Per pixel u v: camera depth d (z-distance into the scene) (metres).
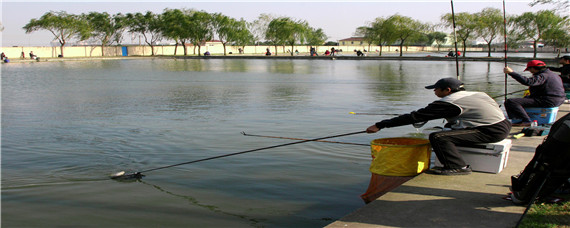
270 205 5.20
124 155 7.64
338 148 7.94
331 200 5.36
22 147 8.25
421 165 5.25
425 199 4.41
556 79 8.39
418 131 9.54
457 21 57.12
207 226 4.59
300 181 6.09
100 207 5.14
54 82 23.92
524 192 4.05
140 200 5.37
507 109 8.62
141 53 84.69
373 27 66.88
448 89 5.07
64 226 4.62
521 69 34.06
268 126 10.34
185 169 6.70
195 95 17.17
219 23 78.88
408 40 66.38
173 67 40.44
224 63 49.12
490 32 56.84
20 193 5.64
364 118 11.47
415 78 25.64
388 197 4.49
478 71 31.72
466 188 4.69
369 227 3.79
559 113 9.98
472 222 3.83
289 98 16.00
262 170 6.61
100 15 78.12
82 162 7.17
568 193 4.41
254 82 23.30
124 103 14.82
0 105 14.43
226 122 10.88
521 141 7.14
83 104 14.61
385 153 5.30
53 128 10.18
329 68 37.09
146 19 80.62
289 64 45.53
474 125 5.01
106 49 80.44
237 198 5.43
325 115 12.00
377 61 51.94
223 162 7.07
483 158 5.20
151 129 9.98
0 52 64.88
